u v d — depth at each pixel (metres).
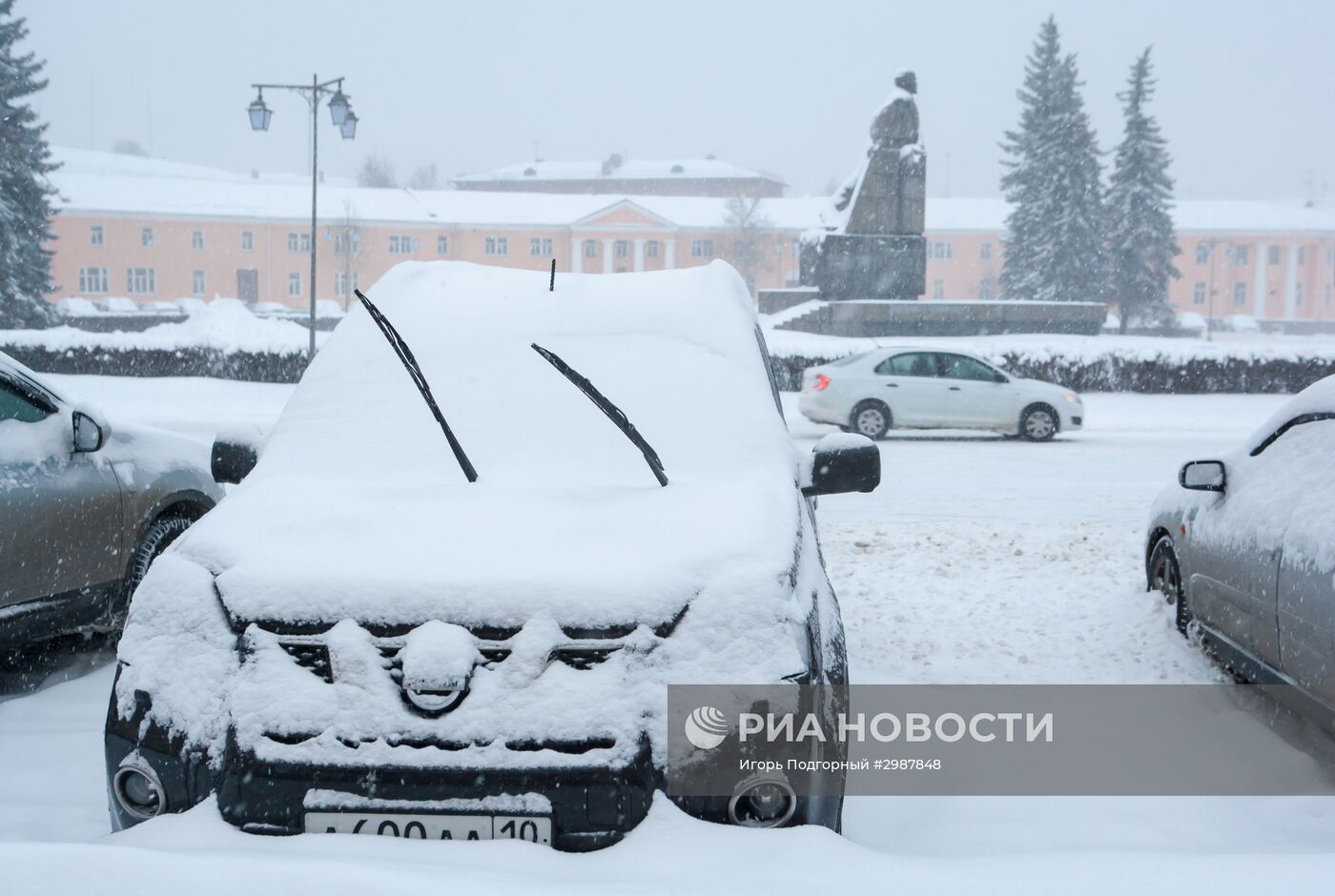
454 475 3.87
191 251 83.25
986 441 18.31
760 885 2.66
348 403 4.20
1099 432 20.23
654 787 2.87
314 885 2.58
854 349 27.94
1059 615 6.88
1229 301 95.81
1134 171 65.56
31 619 5.34
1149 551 6.89
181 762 2.96
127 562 5.93
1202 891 2.77
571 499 3.60
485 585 3.01
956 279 93.38
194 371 28.64
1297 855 2.99
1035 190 64.19
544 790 2.83
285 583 3.05
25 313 49.06
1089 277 63.31
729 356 4.31
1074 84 63.94
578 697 2.88
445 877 2.61
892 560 8.46
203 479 6.59
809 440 17.92
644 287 4.65
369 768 2.84
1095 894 2.74
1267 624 4.98
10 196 49.53
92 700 5.27
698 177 135.38
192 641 3.07
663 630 2.97
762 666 2.95
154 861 2.65
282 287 84.94
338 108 26.14
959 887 2.73
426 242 85.62
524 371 4.26
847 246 35.56
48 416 5.62
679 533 3.31
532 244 86.94
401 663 2.92
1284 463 5.35
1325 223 95.69
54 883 2.61
